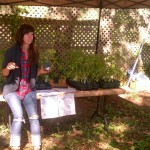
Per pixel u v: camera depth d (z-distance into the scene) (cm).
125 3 283
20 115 214
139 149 246
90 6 287
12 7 367
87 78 262
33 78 222
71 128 279
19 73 216
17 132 214
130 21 457
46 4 268
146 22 470
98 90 261
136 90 431
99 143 252
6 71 210
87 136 263
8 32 370
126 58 462
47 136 259
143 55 477
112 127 286
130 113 336
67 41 406
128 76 457
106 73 269
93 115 300
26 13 378
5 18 365
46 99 238
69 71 271
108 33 442
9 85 218
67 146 242
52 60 301
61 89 257
